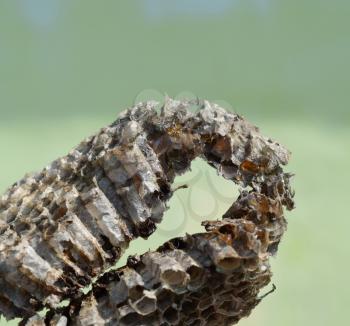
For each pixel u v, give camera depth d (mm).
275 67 1929
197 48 2027
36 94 1678
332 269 976
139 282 345
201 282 345
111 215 348
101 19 2131
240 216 353
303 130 1515
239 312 354
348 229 1072
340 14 2176
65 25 2096
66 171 358
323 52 2000
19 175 1168
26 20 2109
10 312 347
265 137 366
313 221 1107
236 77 1874
